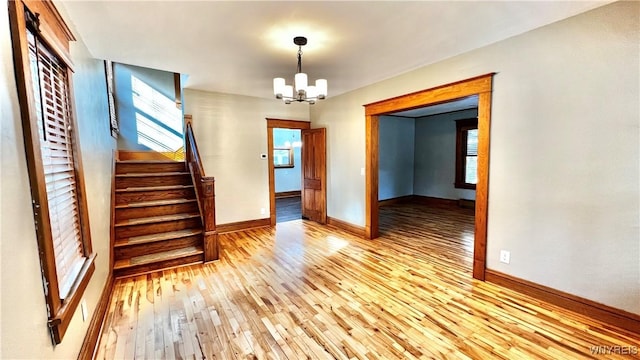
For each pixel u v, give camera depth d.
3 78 1.05
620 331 2.16
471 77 3.02
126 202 3.85
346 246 4.27
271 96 5.29
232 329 2.26
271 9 2.13
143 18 2.21
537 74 2.53
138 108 5.45
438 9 2.17
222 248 4.21
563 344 2.04
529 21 2.39
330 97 5.32
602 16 2.16
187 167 4.68
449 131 7.48
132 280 3.14
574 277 2.41
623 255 2.16
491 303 2.60
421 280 3.09
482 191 2.98
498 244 2.90
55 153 1.62
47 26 1.46
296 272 3.34
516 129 2.70
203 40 2.67
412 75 3.71
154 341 2.12
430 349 2.01
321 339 2.13
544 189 2.55
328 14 2.22
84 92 2.41
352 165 4.91
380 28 2.48
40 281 1.24
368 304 2.61
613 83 2.14
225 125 5.03
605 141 2.20
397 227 5.37
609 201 2.21
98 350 2.02
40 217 1.26
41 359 1.20
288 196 9.92
